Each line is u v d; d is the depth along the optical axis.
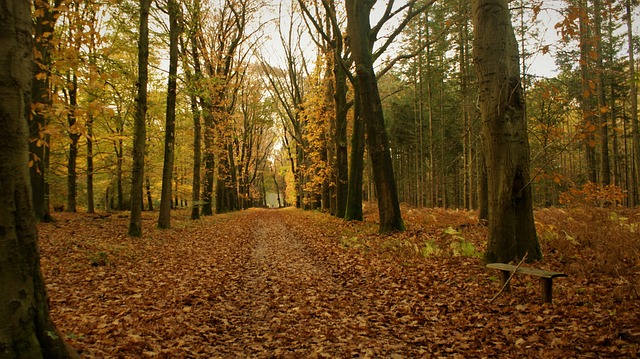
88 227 15.56
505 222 7.49
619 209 15.74
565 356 3.96
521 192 7.45
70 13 5.15
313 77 25.39
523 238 7.47
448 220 15.41
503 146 7.45
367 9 13.87
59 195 27.41
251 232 18.69
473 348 4.49
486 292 6.38
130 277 8.33
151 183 33.19
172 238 14.62
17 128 2.94
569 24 6.39
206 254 11.64
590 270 6.82
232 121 30.23
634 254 7.35
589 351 4.05
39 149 15.12
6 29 2.90
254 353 4.76
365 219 19.39
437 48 20.50
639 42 22.88
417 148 36.28
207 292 7.38
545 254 8.08
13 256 2.87
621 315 4.74
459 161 30.88
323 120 24.22
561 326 4.75
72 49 5.22
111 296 6.90
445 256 8.96
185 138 29.42
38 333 3.02
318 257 10.86
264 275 9.03
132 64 20.80
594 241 8.62
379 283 7.64
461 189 37.00
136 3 14.30
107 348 4.54
